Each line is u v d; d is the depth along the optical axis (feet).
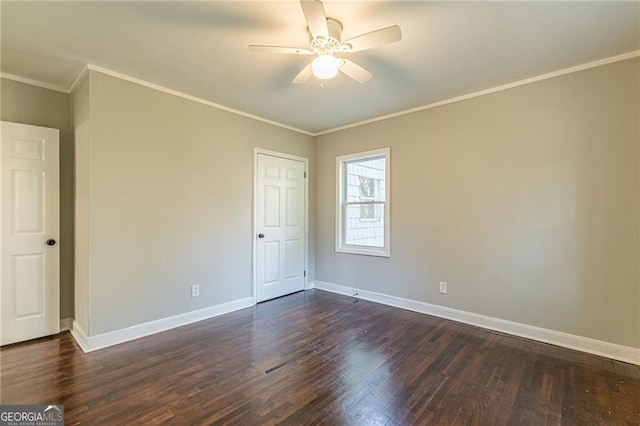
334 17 6.55
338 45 6.53
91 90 8.62
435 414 6.00
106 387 6.82
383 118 13.02
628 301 8.04
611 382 7.09
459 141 10.92
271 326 10.53
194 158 10.96
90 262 8.65
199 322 10.90
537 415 5.98
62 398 6.42
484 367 7.75
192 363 7.93
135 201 9.50
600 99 8.37
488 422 5.78
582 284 8.66
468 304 10.78
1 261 8.79
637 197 7.93
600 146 8.39
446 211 11.27
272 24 6.81
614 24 6.73
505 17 6.51
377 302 13.29
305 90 10.34
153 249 9.91
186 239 10.76
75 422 5.72
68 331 9.96
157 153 9.99
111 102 8.98
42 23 6.72
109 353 8.45
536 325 9.41
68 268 10.12
